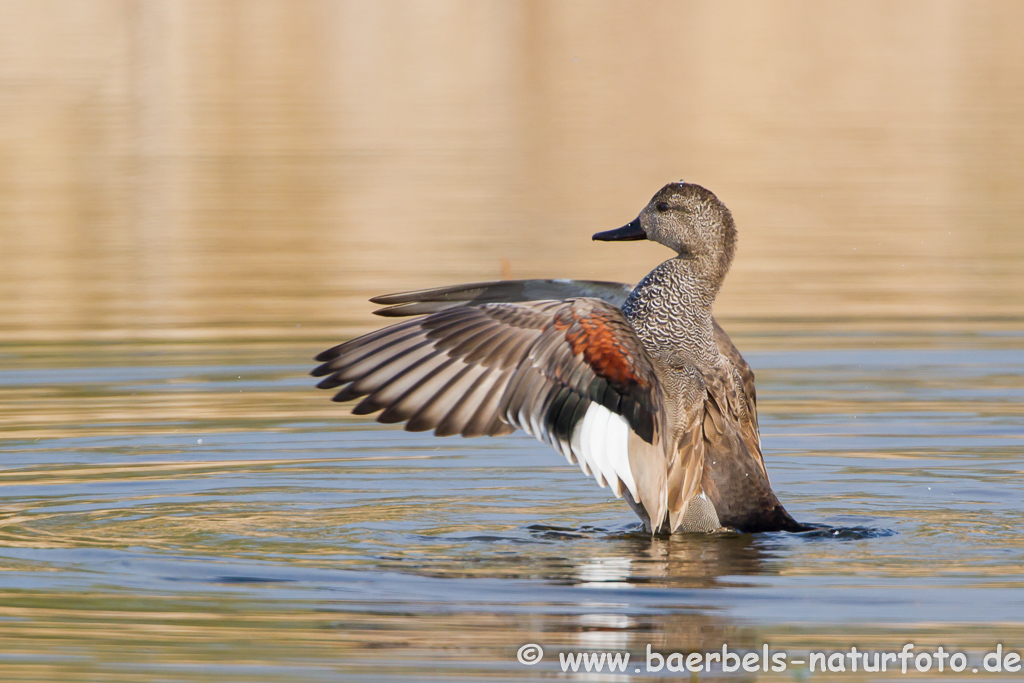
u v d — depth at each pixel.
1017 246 20.86
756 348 15.03
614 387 8.18
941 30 42.09
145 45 39.59
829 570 7.96
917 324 16.16
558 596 7.49
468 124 32.34
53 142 30.33
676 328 8.98
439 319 8.41
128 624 7.09
